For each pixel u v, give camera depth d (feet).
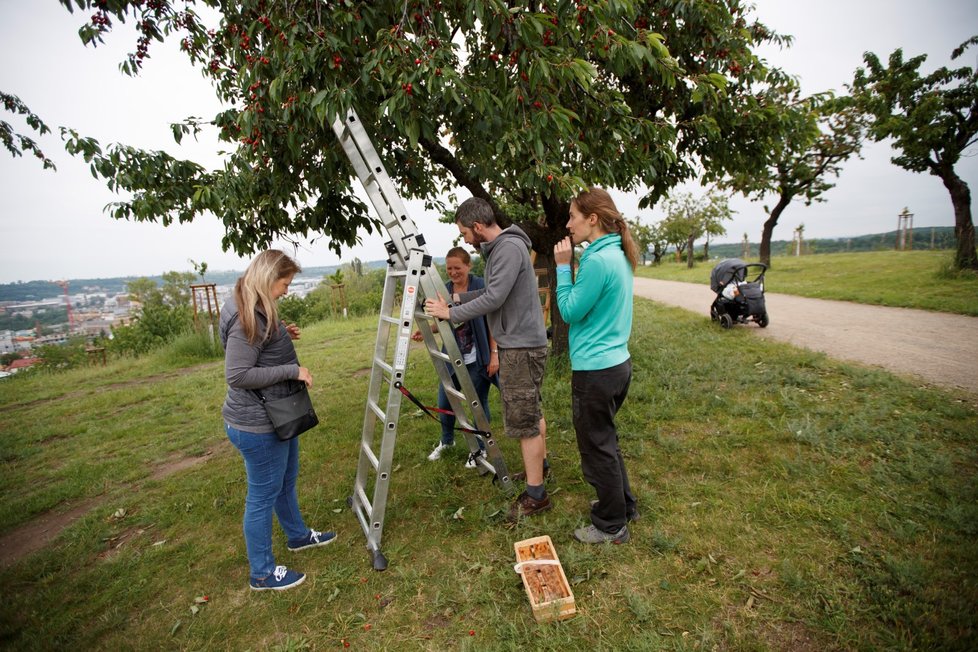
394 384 8.16
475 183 16.69
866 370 16.49
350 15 9.14
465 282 11.75
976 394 14.03
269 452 7.54
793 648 6.13
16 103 18.01
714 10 14.02
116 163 12.09
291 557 9.00
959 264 38.63
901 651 5.87
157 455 15.52
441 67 8.93
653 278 88.38
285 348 7.64
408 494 10.73
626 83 16.39
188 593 8.36
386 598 7.73
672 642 6.34
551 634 6.66
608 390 7.66
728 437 12.12
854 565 7.38
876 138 42.22
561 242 8.14
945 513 8.21
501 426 14.10
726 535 8.30
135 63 11.88
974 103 37.42
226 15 11.05
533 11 10.80
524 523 9.14
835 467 10.23
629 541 8.39
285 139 11.37
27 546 10.75
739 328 27.86
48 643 7.41
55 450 16.78
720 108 15.67
